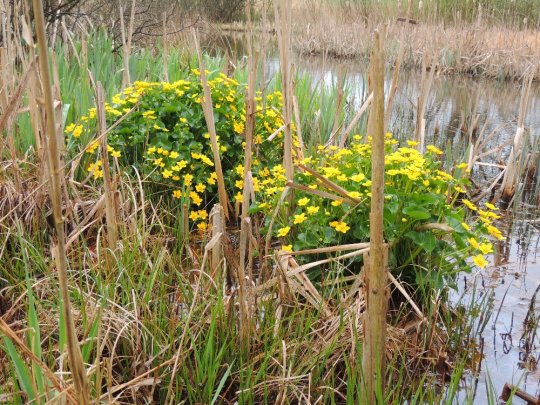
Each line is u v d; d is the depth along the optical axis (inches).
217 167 133.7
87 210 137.6
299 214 120.0
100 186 147.6
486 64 502.0
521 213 187.3
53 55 127.6
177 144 146.3
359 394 74.1
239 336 91.3
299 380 85.4
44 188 126.1
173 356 82.9
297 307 103.6
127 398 82.5
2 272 111.3
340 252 114.0
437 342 104.4
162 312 95.5
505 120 323.9
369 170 119.8
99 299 98.0
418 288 110.5
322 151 147.2
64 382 62.6
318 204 119.2
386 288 67.8
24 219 127.6
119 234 126.9
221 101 155.0
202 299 100.3
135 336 89.8
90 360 84.3
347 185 118.0
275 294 105.7
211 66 257.9
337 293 108.7
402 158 113.9
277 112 143.1
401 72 489.1
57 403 59.5
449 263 113.5
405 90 407.5
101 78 208.7
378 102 57.4
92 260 112.0
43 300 100.6
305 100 219.5
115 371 86.8
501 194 198.7
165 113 153.0
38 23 40.7
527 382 97.0
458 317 108.5
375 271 64.4
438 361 96.9
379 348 69.0
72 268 112.4
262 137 155.7
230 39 463.8
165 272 119.3
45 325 92.9
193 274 117.3
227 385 87.7
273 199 122.3
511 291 129.9
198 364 82.4
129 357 89.2
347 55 575.5
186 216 130.3
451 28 537.6
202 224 134.2
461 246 110.6
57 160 44.7
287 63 111.6
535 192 199.3
